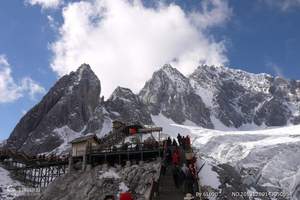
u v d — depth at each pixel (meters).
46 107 191.12
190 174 39.78
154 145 58.72
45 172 77.31
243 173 136.38
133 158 60.97
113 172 58.03
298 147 192.25
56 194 58.88
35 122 181.38
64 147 157.50
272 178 163.25
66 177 62.00
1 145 166.62
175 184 38.91
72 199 55.69
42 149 163.88
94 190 54.94
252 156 185.38
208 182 56.81
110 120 198.12
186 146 54.06
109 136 74.94
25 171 79.19
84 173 60.88
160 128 75.94
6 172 80.12
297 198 147.50
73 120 184.38
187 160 47.41
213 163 70.38
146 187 51.06
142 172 54.78
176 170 39.41
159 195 38.38
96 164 63.00
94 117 192.75
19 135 174.62
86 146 63.72
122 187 53.75
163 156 53.72
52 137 169.12
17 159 82.19
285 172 170.50
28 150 163.12
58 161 74.44
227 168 71.50
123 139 76.25
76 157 65.00
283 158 180.62
